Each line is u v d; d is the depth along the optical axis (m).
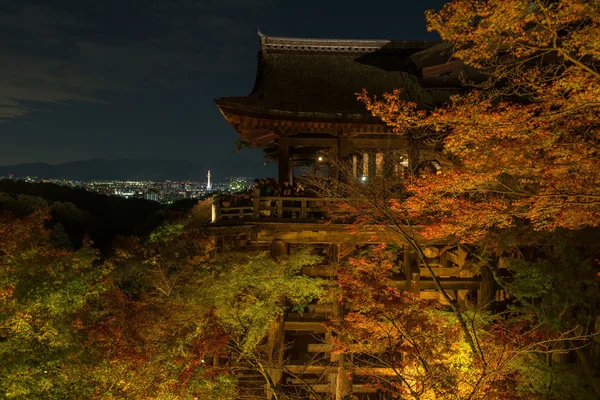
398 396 13.41
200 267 16.33
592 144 8.57
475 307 16.39
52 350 11.63
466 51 8.86
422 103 19.91
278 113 18.00
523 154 9.08
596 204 8.91
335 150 19.62
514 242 13.90
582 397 11.90
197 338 11.55
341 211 16.11
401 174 16.17
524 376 12.27
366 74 21.36
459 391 9.78
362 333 11.60
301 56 21.97
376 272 12.19
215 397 11.74
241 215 17.44
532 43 8.19
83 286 13.10
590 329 14.13
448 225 11.55
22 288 12.17
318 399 12.36
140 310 12.73
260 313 13.57
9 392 10.99
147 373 10.75
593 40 7.54
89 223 68.19
